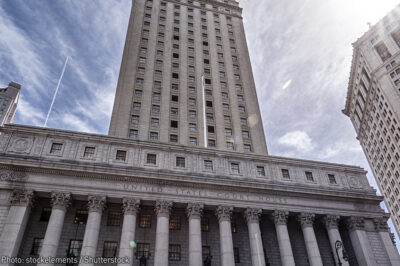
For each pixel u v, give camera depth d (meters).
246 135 56.09
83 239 30.02
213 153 39.38
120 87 54.03
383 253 37.09
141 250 32.50
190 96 57.91
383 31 94.00
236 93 62.03
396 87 85.38
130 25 65.69
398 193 96.19
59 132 35.59
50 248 27.72
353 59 106.56
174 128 52.12
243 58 70.25
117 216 34.06
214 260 34.09
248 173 39.16
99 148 35.78
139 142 37.53
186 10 74.88
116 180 33.25
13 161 31.08
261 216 38.84
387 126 92.69
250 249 35.50
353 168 44.59
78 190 31.64
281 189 37.53
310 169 42.41
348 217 38.78
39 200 32.53
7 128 34.19
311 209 37.72
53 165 31.77
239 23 78.62
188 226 35.34
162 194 33.72
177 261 33.00
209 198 35.00
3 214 29.05
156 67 60.06
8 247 26.86
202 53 66.81
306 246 35.78
